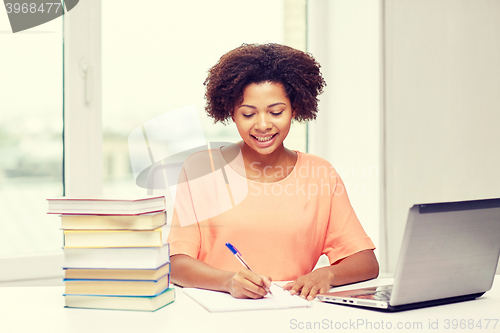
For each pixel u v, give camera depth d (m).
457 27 2.48
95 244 0.90
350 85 2.54
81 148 2.14
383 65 2.39
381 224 2.41
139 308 0.90
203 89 2.43
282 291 1.03
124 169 2.26
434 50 2.46
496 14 2.55
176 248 1.23
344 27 2.57
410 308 0.89
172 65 2.36
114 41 2.23
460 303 0.95
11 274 1.99
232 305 0.91
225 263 1.30
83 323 0.82
